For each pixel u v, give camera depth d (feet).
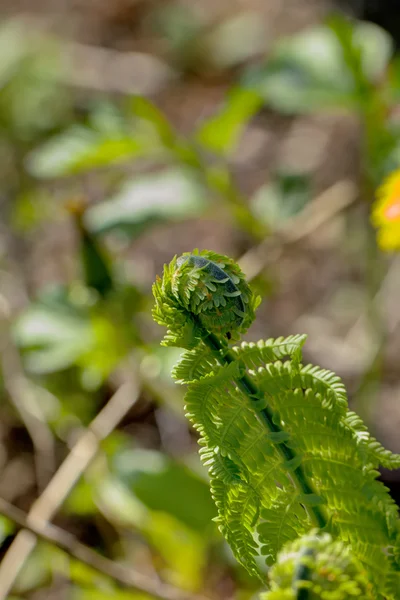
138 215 4.17
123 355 4.01
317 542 1.59
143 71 8.06
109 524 4.31
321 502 1.77
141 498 3.72
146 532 3.92
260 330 5.55
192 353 1.76
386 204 3.27
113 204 4.27
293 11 8.72
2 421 4.91
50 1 9.25
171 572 4.04
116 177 6.21
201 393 1.74
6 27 8.46
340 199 4.96
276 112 7.32
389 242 3.23
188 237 6.18
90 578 3.58
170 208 4.22
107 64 8.03
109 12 9.01
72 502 4.21
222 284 1.73
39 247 6.03
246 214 4.54
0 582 3.27
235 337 1.77
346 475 1.79
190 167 4.43
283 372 1.78
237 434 1.75
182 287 1.73
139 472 3.77
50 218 5.89
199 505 3.72
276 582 1.59
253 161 6.91
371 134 4.48
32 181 6.55
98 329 3.95
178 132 7.52
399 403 4.99
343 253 5.94
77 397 4.74
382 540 1.79
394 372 5.16
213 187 4.42
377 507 1.79
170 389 4.23
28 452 4.88
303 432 1.79
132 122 4.59
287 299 5.76
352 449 1.78
